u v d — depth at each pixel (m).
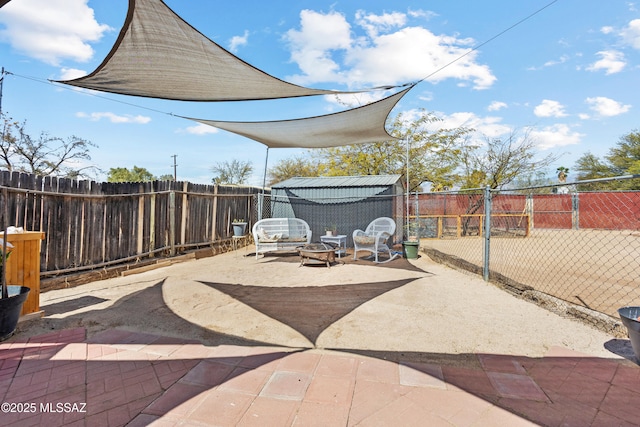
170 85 4.10
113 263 5.50
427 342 2.88
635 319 2.49
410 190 15.41
